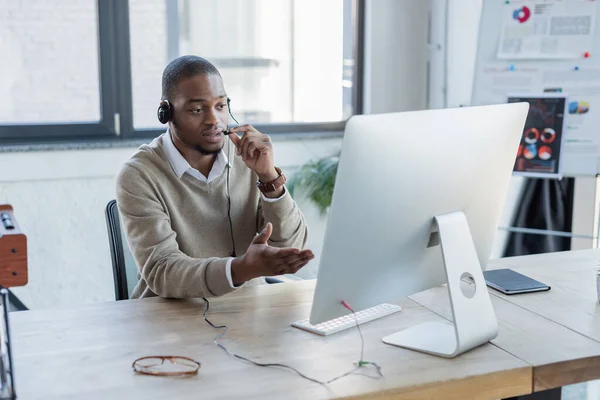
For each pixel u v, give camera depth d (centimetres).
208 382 129
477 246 161
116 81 346
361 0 386
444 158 140
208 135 187
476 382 133
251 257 160
